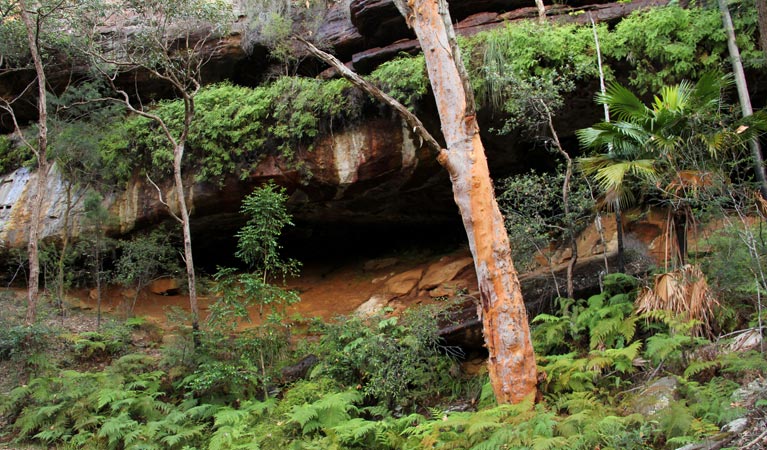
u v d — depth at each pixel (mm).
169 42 13328
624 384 6473
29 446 7930
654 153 7051
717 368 5984
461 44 10086
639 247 9094
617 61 9383
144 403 8203
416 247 14219
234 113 11789
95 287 13391
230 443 7109
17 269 13211
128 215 12461
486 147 10367
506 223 8719
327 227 13805
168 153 11883
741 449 4355
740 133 6719
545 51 9438
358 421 7086
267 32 12438
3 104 14711
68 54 12148
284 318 10773
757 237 6863
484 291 6801
